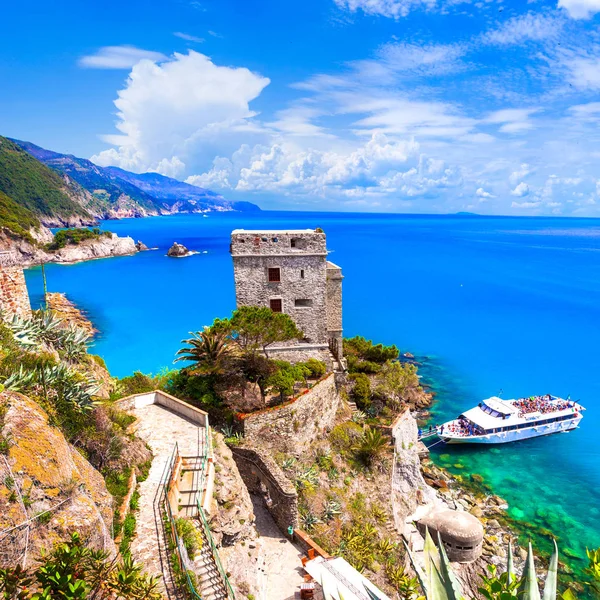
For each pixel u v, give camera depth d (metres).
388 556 29.27
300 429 32.81
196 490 19.97
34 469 12.69
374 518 31.92
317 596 20.91
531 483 43.69
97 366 29.81
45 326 24.59
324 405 36.38
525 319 101.25
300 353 38.75
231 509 21.39
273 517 26.62
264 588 21.17
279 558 23.83
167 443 23.78
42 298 106.56
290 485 25.97
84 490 14.28
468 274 155.75
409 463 39.97
